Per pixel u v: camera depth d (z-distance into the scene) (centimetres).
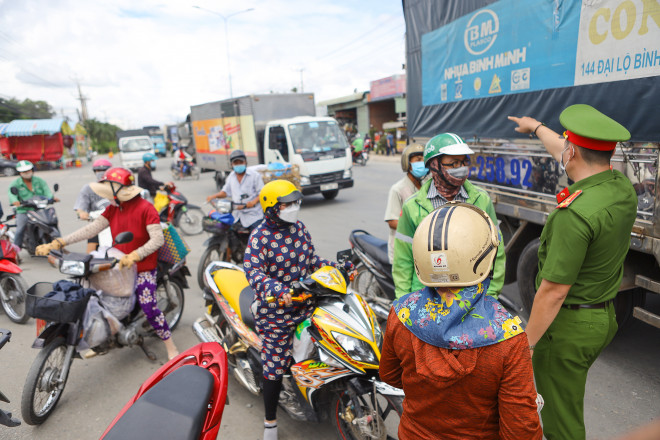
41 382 335
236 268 385
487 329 129
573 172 210
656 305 386
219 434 313
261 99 1303
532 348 211
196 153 1819
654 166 297
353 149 2142
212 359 248
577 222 195
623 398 323
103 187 378
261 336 292
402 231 271
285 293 261
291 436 308
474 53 457
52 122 3164
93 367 411
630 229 206
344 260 299
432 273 133
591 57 332
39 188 769
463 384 134
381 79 2859
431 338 133
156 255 402
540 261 227
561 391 221
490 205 268
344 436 279
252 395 360
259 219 588
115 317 373
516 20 398
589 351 211
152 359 414
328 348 260
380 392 249
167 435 184
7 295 522
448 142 248
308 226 909
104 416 340
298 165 1117
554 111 370
